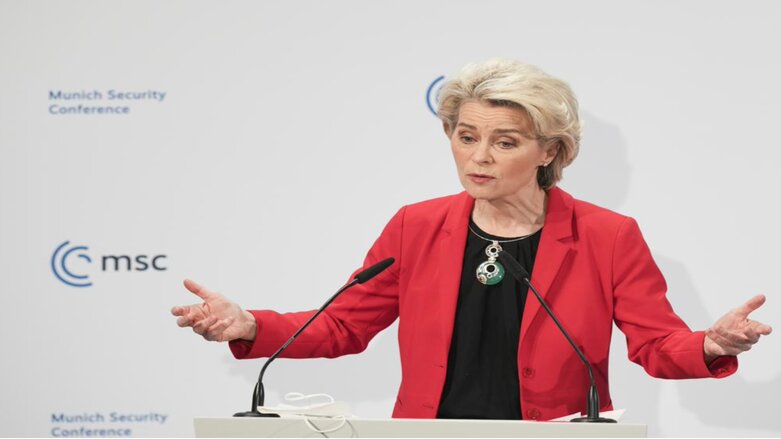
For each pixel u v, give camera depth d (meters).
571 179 11.72
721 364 8.59
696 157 11.54
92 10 12.03
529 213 9.54
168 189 12.04
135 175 12.02
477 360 9.20
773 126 11.41
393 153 12.00
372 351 12.20
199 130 12.04
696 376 8.71
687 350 8.70
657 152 11.60
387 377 12.16
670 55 11.59
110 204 12.02
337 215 12.02
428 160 11.96
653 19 11.63
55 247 12.01
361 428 6.57
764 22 11.45
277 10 12.06
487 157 8.91
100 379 12.06
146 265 12.04
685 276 11.52
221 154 12.05
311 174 12.04
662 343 9.12
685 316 11.52
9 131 11.99
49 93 12.00
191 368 12.07
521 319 9.22
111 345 12.05
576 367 9.09
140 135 12.03
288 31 12.05
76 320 12.03
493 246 9.48
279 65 12.07
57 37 12.00
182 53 12.05
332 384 12.19
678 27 11.59
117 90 12.02
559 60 11.77
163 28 12.05
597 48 11.72
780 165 11.40
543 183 9.59
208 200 12.04
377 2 12.02
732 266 11.47
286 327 9.46
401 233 9.96
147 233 12.02
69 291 12.04
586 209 9.70
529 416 8.95
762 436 11.57
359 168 12.02
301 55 12.06
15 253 12.02
